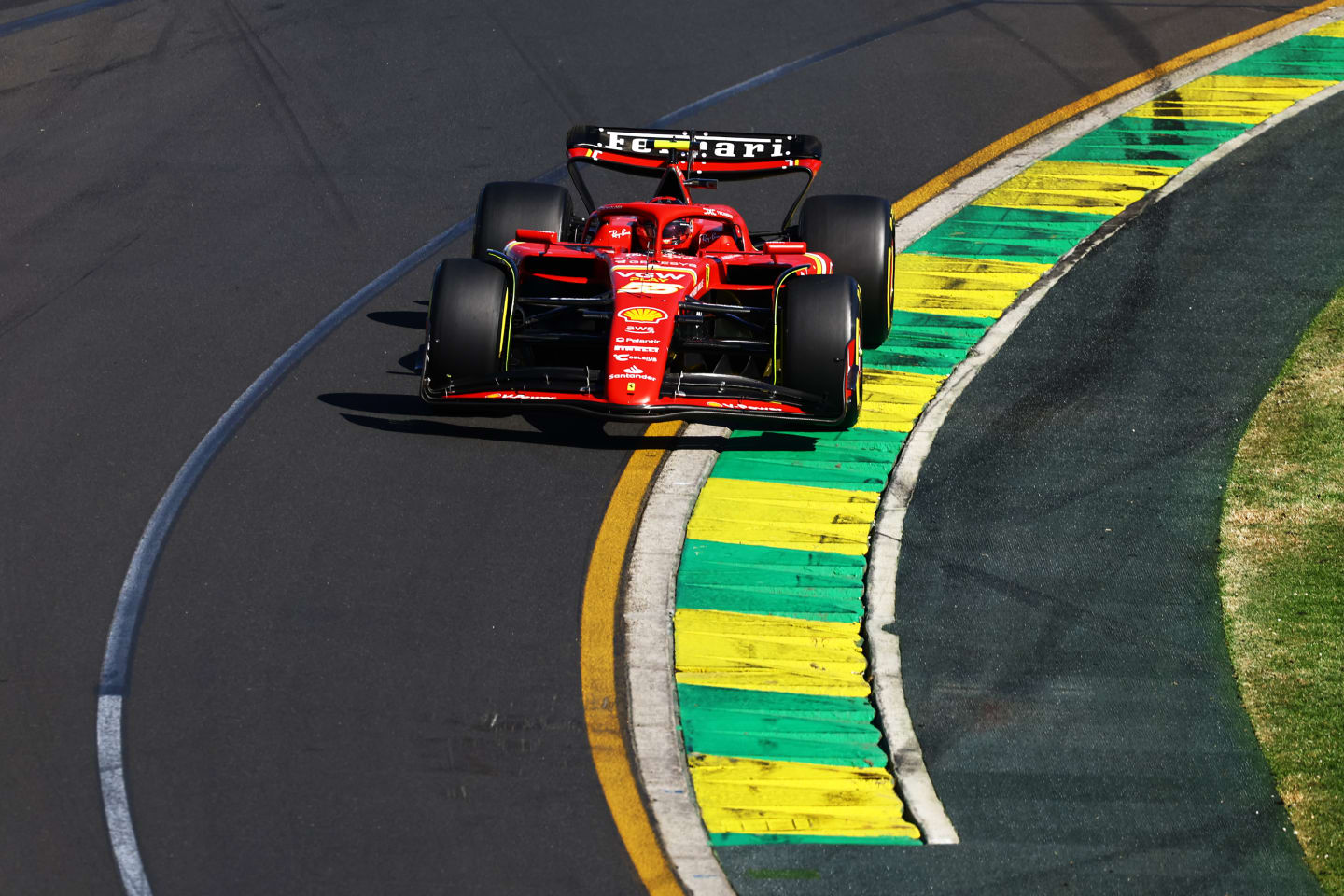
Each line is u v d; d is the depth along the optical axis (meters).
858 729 25.25
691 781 23.83
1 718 24.61
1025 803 23.62
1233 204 48.91
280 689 25.48
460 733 24.62
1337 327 40.38
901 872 22.06
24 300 40.91
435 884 21.52
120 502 31.03
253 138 53.25
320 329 39.59
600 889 21.56
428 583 28.55
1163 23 67.75
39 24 64.25
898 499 32.19
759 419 31.84
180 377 36.59
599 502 31.62
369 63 60.66
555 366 35.09
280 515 30.64
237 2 67.25
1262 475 33.28
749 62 62.25
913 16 68.12
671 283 32.06
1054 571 29.75
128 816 22.62
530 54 62.06
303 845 22.16
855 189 50.66
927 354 39.19
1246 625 28.11
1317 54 63.88
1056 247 45.97
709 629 27.66
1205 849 22.69
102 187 49.00
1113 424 35.56
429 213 47.75
